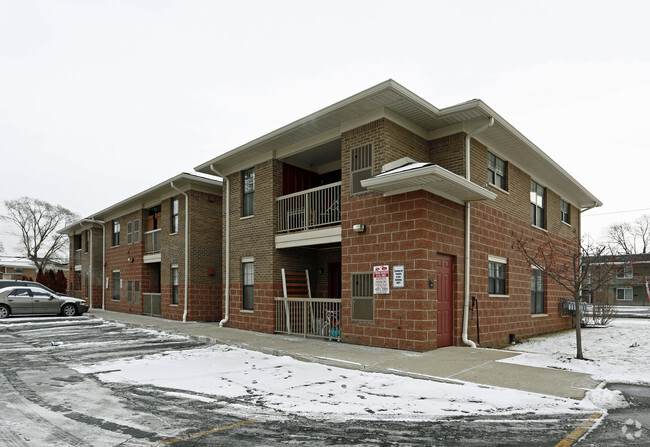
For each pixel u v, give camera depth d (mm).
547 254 15945
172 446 4699
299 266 15062
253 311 14930
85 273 29922
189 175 18219
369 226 11273
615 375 8000
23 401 6531
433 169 9094
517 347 12430
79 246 33250
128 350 11391
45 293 21672
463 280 11570
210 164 16234
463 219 11773
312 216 13750
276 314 14094
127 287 23891
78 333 15297
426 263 10188
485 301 12375
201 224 18844
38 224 60000
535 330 15367
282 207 14469
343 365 8898
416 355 9570
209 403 6398
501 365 8602
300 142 13797
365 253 11320
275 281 14273
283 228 14383
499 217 13516
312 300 12703
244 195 16047
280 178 14836
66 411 6012
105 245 27172
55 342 12859
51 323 18750
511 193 14344
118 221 25906
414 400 6480
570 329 18125
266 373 8438
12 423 5480
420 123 11945
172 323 17500
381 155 11047
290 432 5152
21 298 20906
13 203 58219
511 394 6676
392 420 5578
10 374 8477
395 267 10594
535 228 16000
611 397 6477
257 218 15102
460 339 11242
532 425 5348
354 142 11805
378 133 11195
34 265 59094
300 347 10938
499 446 4684
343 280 11805
